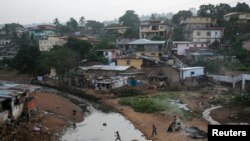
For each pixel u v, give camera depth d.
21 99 40.16
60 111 48.53
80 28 165.75
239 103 51.47
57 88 72.19
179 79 67.75
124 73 70.62
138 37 116.62
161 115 47.31
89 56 87.31
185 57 85.38
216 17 114.56
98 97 60.81
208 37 95.50
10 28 168.62
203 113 48.09
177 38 100.31
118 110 52.31
